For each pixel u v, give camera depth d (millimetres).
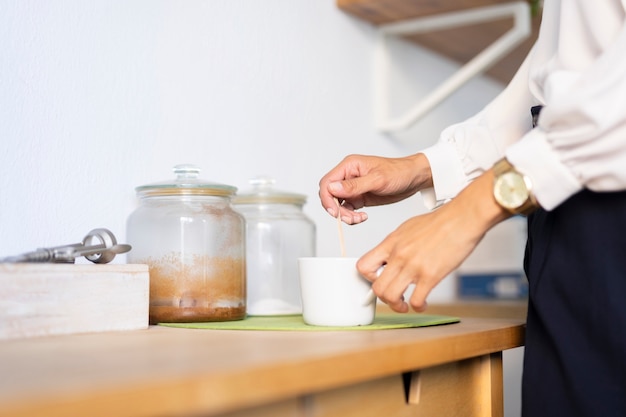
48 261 932
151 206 1162
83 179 1191
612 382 875
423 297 914
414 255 908
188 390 511
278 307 1311
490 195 886
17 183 1096
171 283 1096
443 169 1217
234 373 542
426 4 1794
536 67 1090
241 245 1169
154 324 1086
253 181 1399
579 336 907
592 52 943
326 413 721
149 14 1317
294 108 1666
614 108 806
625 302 867
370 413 794
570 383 906
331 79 1797
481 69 1839
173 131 1355
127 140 1268
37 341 824
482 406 1021
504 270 2479
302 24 1700
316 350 681
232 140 1489
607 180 839
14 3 1103
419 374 871
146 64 1308
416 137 2193
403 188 1202
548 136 862
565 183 858
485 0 1752
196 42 1413
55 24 1159
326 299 1011
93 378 523
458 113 2469
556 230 938
